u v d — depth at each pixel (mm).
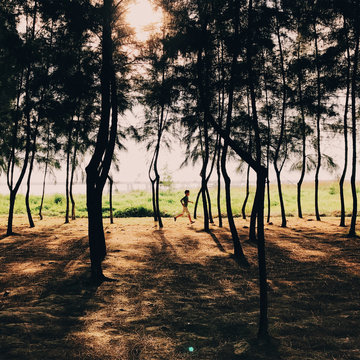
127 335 4305
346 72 14117
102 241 9211
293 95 15805
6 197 28516
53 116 12992
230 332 4434
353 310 5195
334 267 8000
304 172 18484
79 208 24766
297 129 17484
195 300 5836
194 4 8422
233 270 8023
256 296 6059
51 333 4277
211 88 10969
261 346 3938
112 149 8094
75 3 8328
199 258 9273
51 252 9922
